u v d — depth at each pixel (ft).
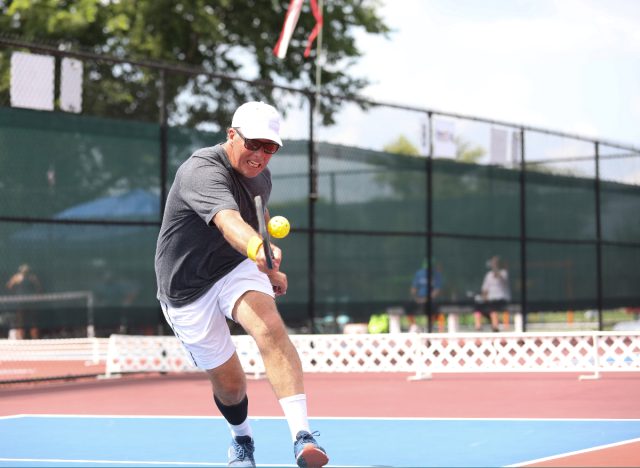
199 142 66.44
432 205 79.61
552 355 60.95
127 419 39.70
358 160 74.49
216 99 96.02
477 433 34.04
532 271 87.81
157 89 96.22
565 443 31.09
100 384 58.85
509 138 86.17
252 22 124.98
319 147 71.61
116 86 92.17
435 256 79.56
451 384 56.39
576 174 92.99
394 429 35.55
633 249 99.30
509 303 85.15
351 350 63.46
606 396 47.85
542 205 89.10
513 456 28.37
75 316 60.44
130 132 63.16
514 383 56.39
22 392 54.29
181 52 121.70
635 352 59.98
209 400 48.14
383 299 75.61
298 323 70.54
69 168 60.39
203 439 33.17
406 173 77.82
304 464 21.81
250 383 58.59
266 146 22.59
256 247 20.74
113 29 111.86
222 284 23.06
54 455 29.55
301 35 126.21
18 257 58.13
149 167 64.08
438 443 31.58
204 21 114.01
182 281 23.29
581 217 93.20
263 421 37.96
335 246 72.49
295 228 69.77
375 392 51.67
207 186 22.24
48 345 63.52
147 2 114.52
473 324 99.86
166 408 44.37
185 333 23.86
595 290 94.27
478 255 83.05
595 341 59.21
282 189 69.26
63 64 60.70
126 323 63.05
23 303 58.29
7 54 105.19
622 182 98.12
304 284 70.38
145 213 63.93
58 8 112.06
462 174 81.97
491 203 84.38
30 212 58.59
